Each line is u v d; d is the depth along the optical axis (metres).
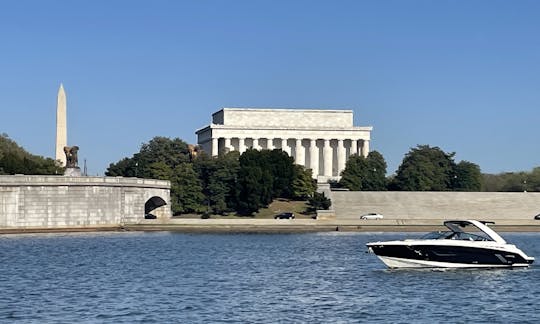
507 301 69.50
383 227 170.38
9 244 129.25
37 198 156.75
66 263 100.25
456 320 61.59
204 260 105.06
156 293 74.69
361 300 70.25
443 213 195.50
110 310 65.56
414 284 78.50
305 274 89.31
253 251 118.94
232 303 69.06
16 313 64.25
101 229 164.75
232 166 199.25
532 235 161.38
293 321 61.22
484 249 86.88
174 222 172.50
